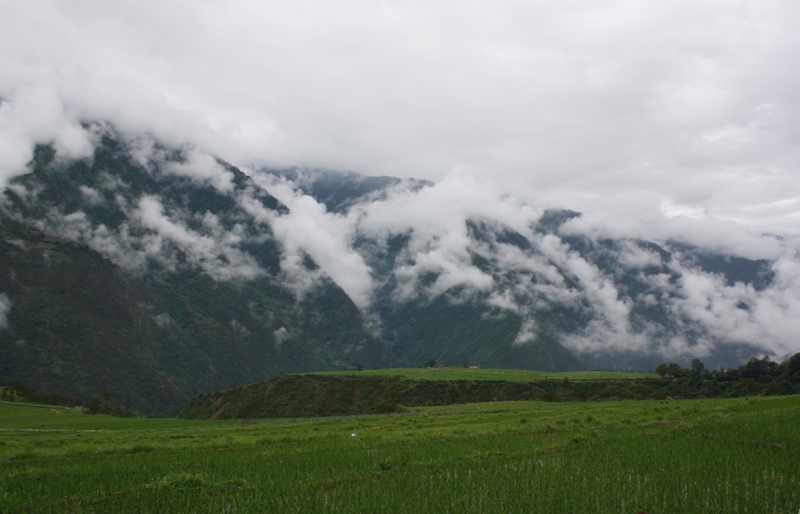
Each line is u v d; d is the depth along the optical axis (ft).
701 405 219.00
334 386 589.73
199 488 84.58
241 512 71.15
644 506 72.23
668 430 137.18
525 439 131.34
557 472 90.12
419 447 122.93
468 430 157.99
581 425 162.81
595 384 586.86
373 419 241.35
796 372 477.36
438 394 549.54
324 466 101.86
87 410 542.57
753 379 497.05
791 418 151.64
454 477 88.79
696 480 84.28
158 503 76.54
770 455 102.12
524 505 72.23
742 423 141.79
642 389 545.85
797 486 80.23
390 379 607.78
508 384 579.07
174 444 149.07
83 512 73.87
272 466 102.53
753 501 73.46
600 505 72.79
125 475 97.14
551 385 589.73
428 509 71.20
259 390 624.59
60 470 103.91
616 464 96.17
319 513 70.38
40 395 636.48
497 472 91.15
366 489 81.00
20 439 201.36
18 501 77.97
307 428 197.98
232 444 144.87
